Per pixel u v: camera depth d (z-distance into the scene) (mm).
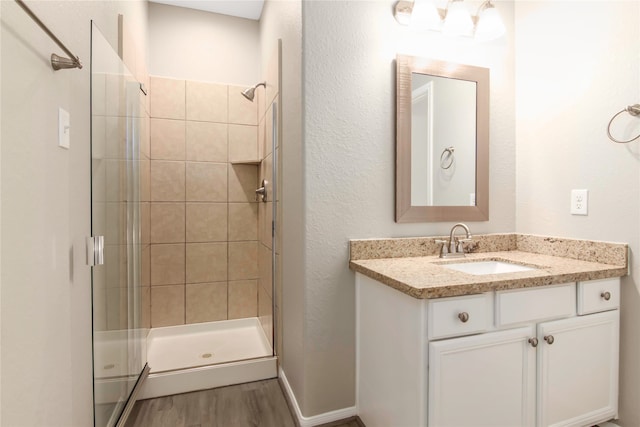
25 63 803
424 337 1084
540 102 1778
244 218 2715
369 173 1595
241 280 2713
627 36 1408
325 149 1513
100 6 1387
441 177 1722
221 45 2664
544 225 1760
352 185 1564
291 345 1734
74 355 1100
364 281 1488
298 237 1571
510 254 1771
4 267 724
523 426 1220
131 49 1866
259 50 2697
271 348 2156
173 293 2555
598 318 1347
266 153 2303
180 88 2553
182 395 1818
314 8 1495
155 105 2496
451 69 1726
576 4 1604
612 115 1464
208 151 2621
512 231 1913
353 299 1575
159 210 2516
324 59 1509
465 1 1798
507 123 1899
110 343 1365
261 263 2561
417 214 1666
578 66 1598
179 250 2564
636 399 1373
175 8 2557
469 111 1782
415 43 1695
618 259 1419
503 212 1894
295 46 1594
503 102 1889
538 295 1233
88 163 1232
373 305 1407
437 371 1075
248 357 2137
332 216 1530
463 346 1114
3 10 719
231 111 2672
